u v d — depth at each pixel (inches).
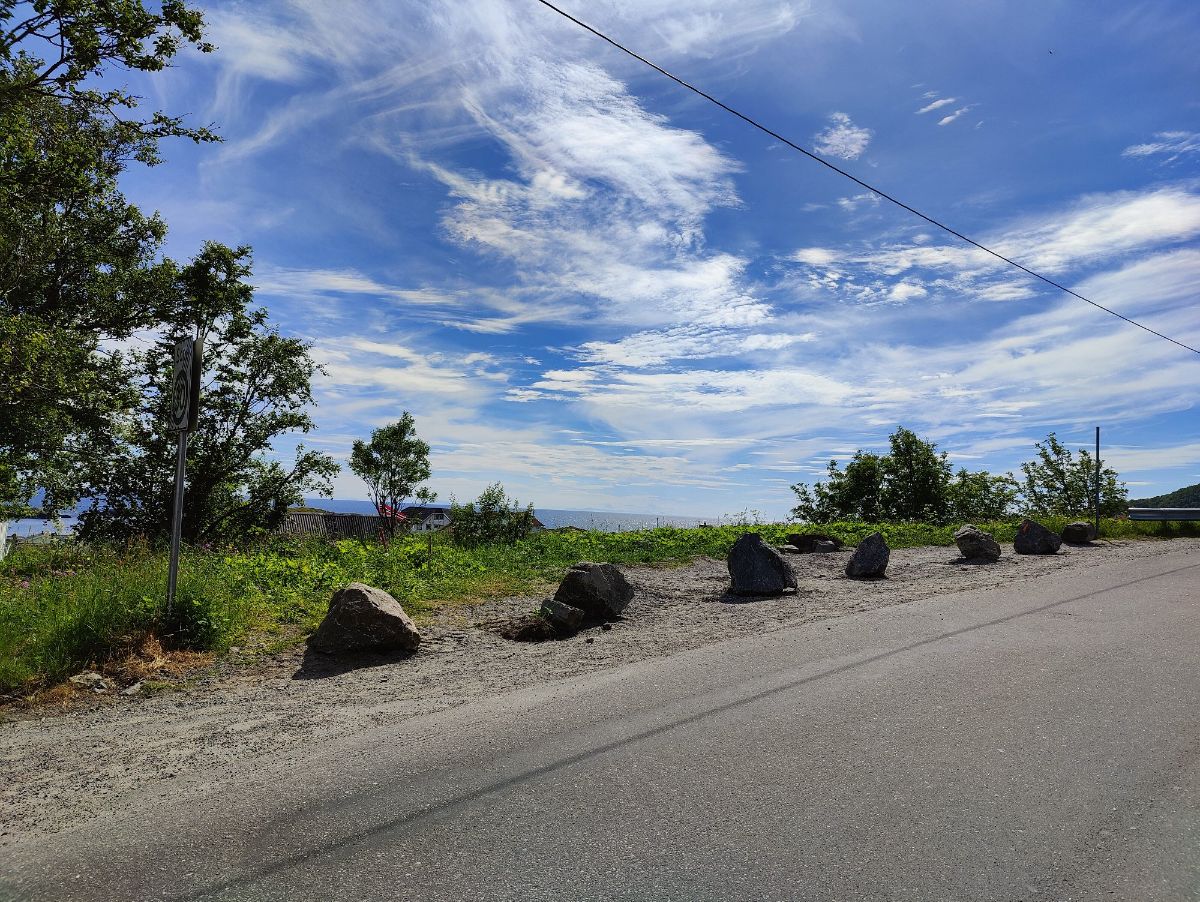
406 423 994.1
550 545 566.6
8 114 492.7
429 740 157.8
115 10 495.2
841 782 132.9
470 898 97.1
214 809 125.6
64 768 149.3
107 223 759.7
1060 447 1270.9
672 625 301.1
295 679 223.5
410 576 385.4
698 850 109.1
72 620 235.8
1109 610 301.6
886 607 318.0
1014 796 127.0
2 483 655.1
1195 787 130.3
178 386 266.7
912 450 1170.0
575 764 142.2
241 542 801.6
